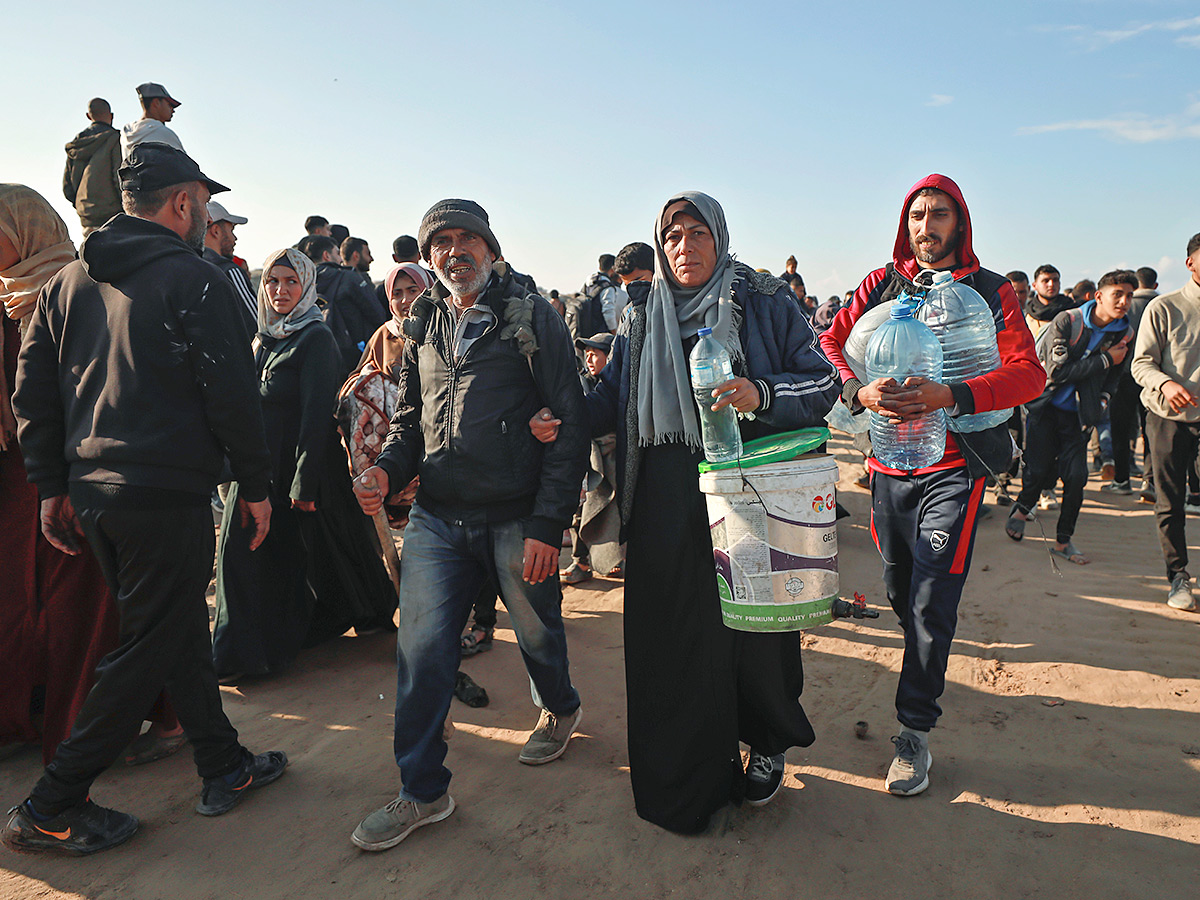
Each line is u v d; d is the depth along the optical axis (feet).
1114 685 11.80
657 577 8.17
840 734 10.45
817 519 7.58
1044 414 18.39
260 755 9.50
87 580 9.16
